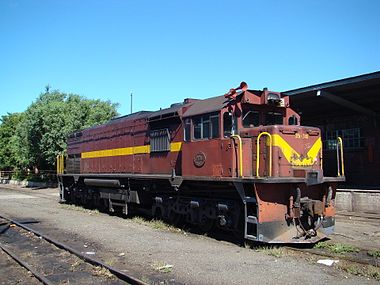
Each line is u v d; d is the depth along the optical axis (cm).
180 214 1336
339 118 2059
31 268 830
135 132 1549
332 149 2094
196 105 1243
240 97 1083
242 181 992
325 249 984
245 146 1051
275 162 995
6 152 5056
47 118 3225
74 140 2172
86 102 3581
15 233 1298
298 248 991
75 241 1135
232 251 968
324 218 1053
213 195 1186
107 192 1742
